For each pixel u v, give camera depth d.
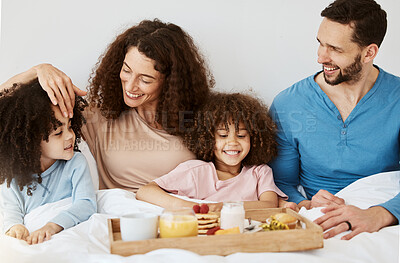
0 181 1.47
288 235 1.06
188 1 1.90
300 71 1.97
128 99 1.70
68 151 1.52
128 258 0.97
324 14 1.64
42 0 1.82
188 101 1.79
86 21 1.85
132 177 1.73
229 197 1.65
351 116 1.68
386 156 1.69
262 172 1.71
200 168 1.68
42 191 1.51
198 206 1.26
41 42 1.83
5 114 1.46
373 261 1.06
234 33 1.93
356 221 1.28
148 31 1.70
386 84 1.70
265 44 1.95
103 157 1.74
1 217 1.46
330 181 1.77
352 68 1.62
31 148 1.46
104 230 1.28
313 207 1.53
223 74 1.93
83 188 1.50
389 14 2.03
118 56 1.73
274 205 1.61
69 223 1.36
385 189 1.55
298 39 1.96
